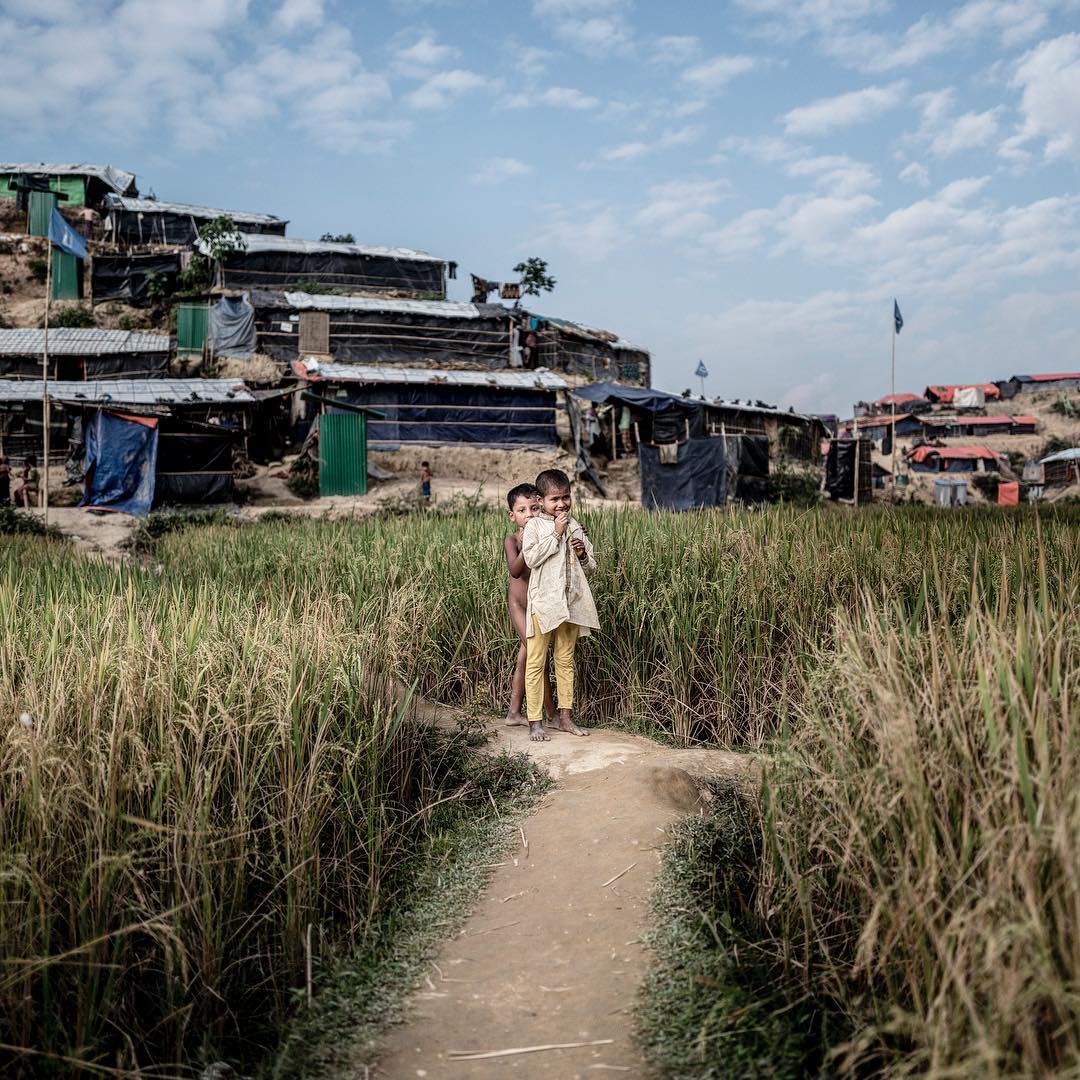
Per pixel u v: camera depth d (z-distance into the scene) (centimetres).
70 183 5194
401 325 4038
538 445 3650
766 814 354
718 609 604
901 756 277
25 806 320
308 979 320
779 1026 279
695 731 609
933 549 637
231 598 588
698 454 2300
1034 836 232
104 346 3722
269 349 3888
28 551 1366
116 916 313
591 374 4544
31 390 3198
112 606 499
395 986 322
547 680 625
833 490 3166
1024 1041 210
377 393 3469
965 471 6462
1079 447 6962
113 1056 291
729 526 771
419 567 765
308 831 368
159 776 350
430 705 641
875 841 296
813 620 591
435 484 3288
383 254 4838
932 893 250
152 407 3067
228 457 2625
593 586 659
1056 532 712
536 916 362
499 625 693
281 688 412
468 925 363
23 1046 274
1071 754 250
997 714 274
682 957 320
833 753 331
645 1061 271
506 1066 274
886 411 8362
